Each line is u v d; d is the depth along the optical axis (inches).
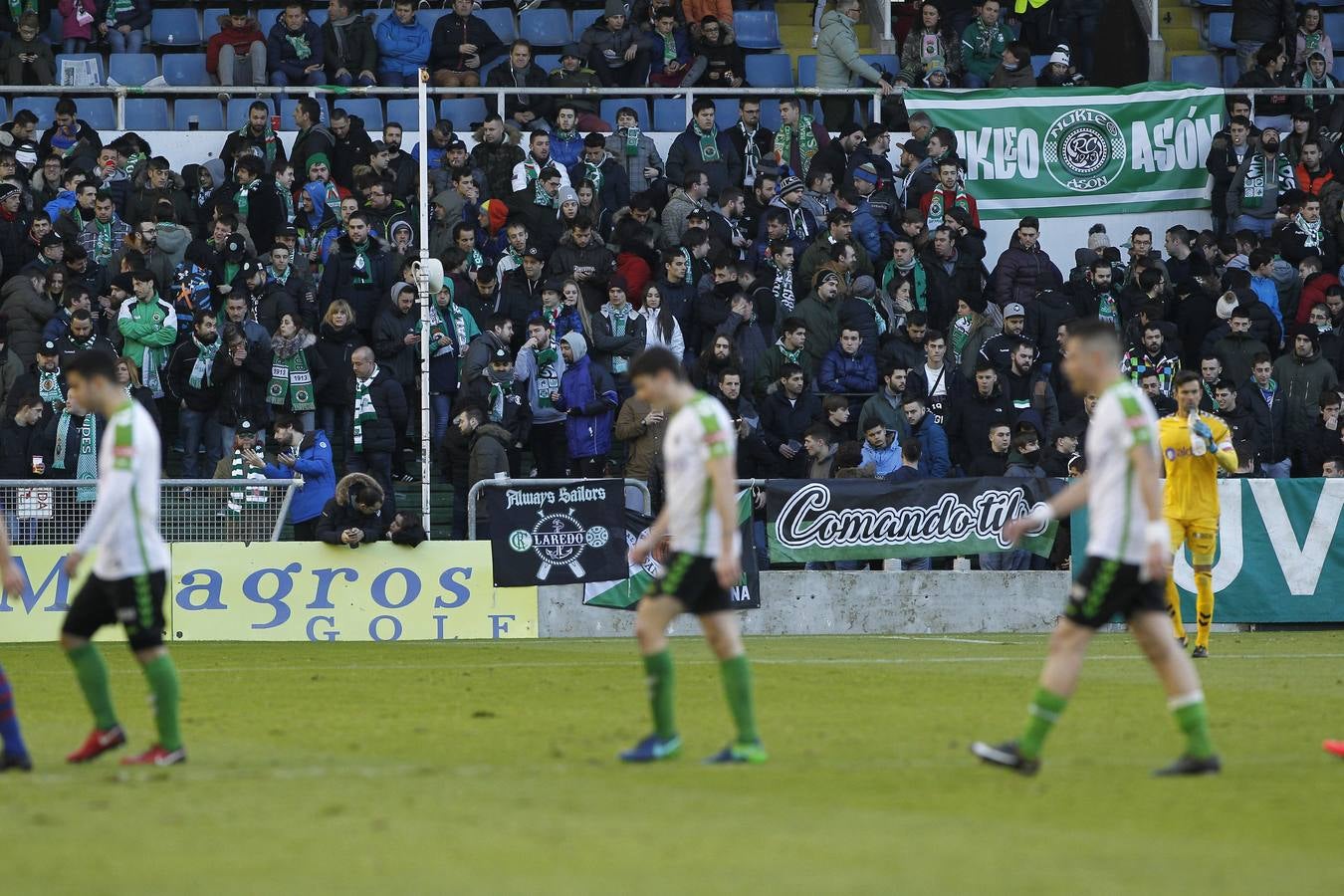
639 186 3415.4
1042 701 1144.2
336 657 2191.2
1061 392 3051.2
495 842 904.9
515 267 3083.2
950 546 2694.4
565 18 3927.2
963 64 3831.2
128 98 3649.1
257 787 1096.8
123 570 1195.3
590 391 2854.3
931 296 3208.7
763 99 3801.7
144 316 2866.6
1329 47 3905.0
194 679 1870.1
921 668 1978.3
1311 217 3388.3
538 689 1742.1
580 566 2603.3
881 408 2847.0
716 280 3036.4
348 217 2974.9
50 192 3198.8
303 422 2834.6
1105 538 1124.5
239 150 3312.0
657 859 860.0
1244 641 2490.2
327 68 3636.8
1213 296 3260.3
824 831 938.7
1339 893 787.4
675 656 2178.9
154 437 1218.6
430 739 1344.7
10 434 2677.2
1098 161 3725.4
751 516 2637.8
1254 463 2960.1
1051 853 879.1
